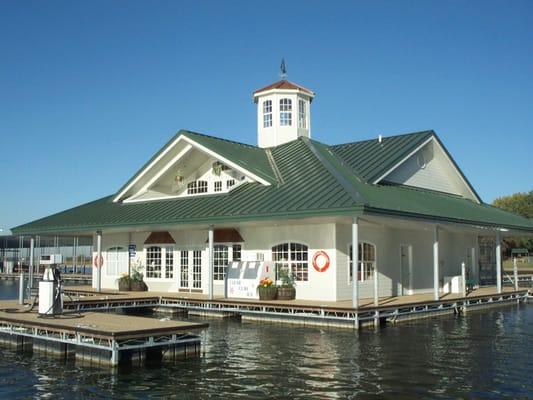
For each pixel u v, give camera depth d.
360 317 17.06
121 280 26.19
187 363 12.41
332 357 12.95
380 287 22.38
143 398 9.88
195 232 24.86
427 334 16.30
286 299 20.56
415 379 10.93
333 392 10.02
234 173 24.36
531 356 13.11
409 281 24.36
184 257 25.23
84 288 27.22
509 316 21.09
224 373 11.48
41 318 14.91
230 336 15.94
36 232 27.08
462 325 18.33
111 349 12.00
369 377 11.09
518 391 10.09
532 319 20.09
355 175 22.41
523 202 70.38
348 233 21.02
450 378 11.02
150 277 26.39
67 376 11.46
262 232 22.44
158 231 26.12
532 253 64.81
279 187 21.30
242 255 22.97
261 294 20.52
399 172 24.52
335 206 17.38
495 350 13.83
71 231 25.81
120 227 23.31
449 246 27.80
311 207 17.84
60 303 15.52
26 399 9.97
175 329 12.89
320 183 20.22
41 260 15.78
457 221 21.36
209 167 25.39
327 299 20.38
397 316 18.92
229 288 22.05
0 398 10.05
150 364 12.34
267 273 21.41
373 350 13.79
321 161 22.61
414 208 19.72
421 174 26.19
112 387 10.59
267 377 11.12
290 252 21.58
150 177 26.05
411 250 24.56
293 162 23.86
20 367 12.32
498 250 25.98
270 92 27.92
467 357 12.98
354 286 17.12
